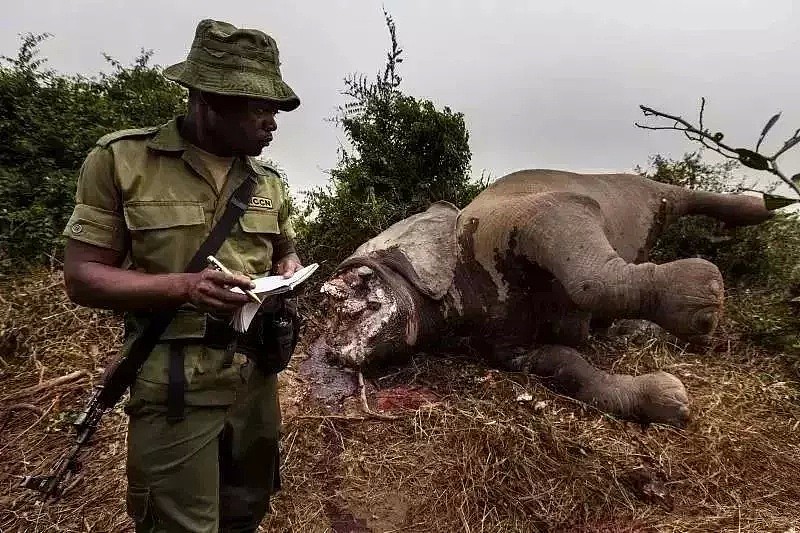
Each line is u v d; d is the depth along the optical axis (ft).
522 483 8.92
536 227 10.56
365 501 8.84
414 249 12.10
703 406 10.76
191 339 5.93
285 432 10.03
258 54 5.93
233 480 7.11
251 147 6.08
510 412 10.25
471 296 11.76
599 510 8.63
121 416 10.68
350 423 10.28
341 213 15.99
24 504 9.12
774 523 8.35
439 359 12.31
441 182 17.03
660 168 17.02
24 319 13.60
